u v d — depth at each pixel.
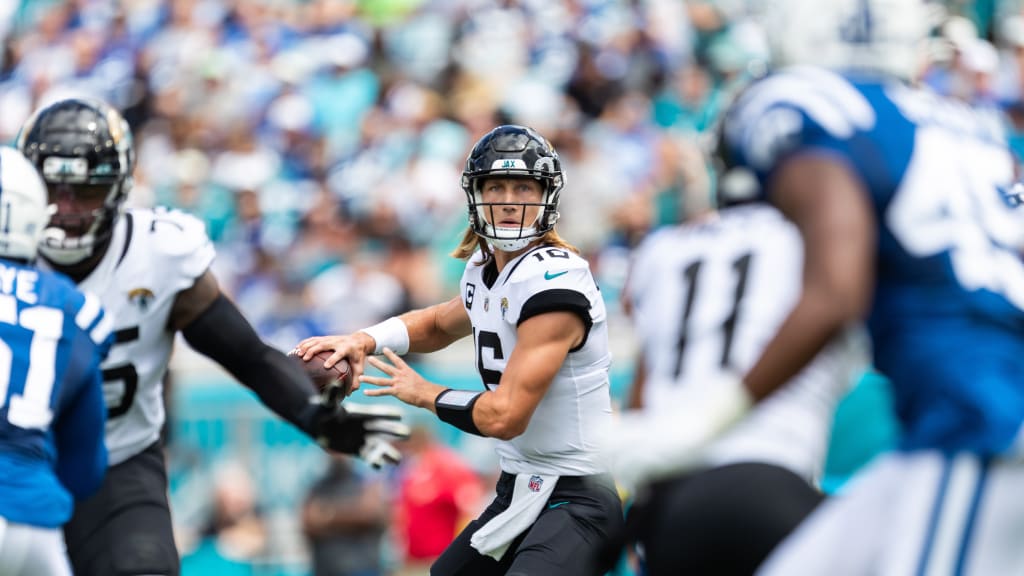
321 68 40.81
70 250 13.12
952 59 31.58
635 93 40.19
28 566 11.09
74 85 43.44
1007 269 8.92
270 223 35.44
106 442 13.82
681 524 9.33
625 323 32.56
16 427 11.13
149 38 43.66
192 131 39.38
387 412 13.93
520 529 13.77
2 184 11.68
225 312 14.08
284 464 27.69
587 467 13.77
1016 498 8.41
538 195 13.66
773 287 9.32
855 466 23.31
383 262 33.28
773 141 8.60
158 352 13.97
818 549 8.84
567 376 13.64
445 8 42.47
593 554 13.50
